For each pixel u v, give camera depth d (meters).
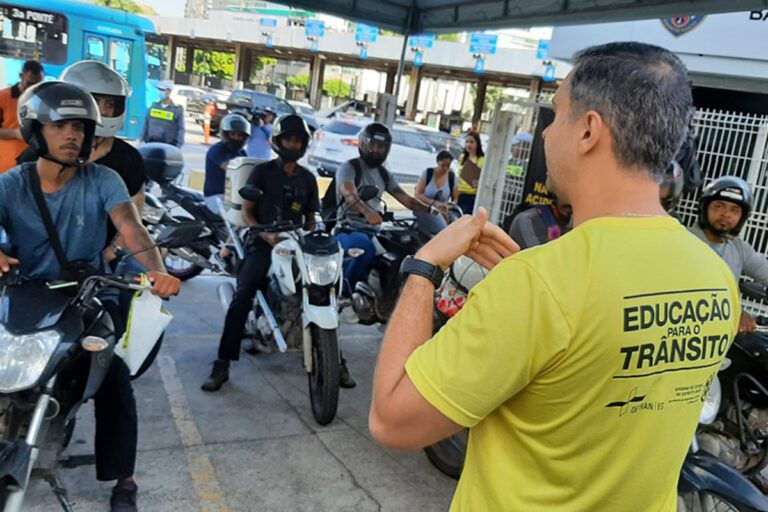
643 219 1.16
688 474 2.44
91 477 3.13
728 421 3.58
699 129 7.44
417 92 35.53
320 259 3.95
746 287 3.89
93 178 2.73
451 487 3.51
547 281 1.10
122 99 3.74
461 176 8.95
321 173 6.89
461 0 7.36
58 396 2.44
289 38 36.81
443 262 1.31
